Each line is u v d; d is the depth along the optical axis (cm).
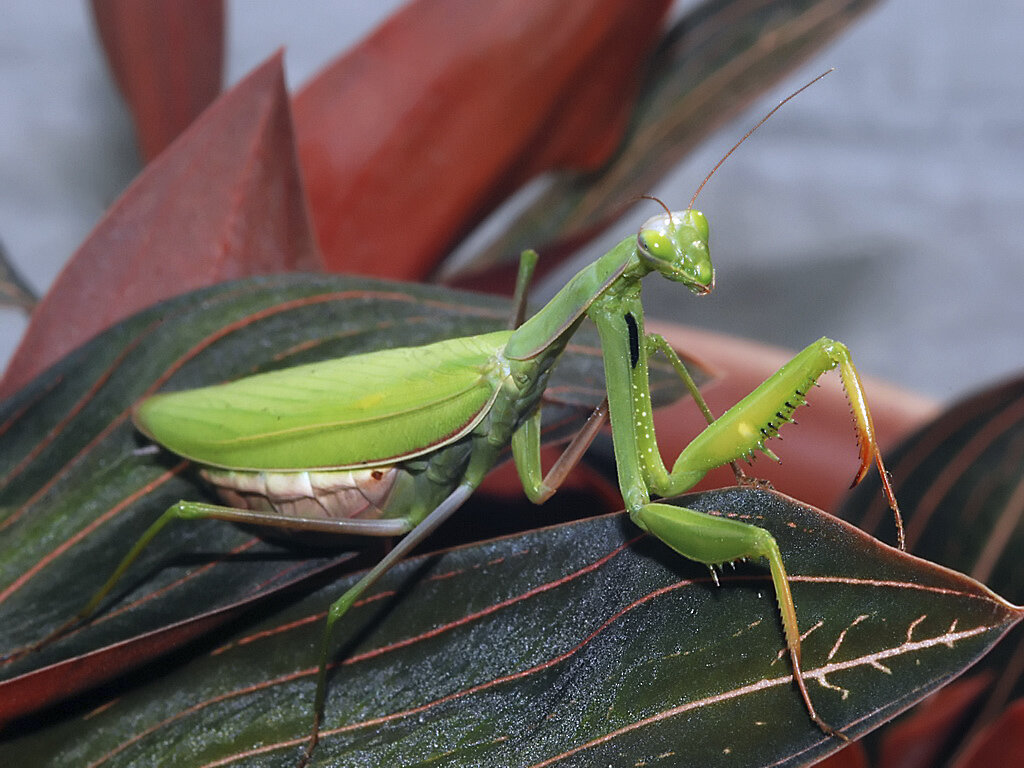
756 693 22
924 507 27
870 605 22
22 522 24
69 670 22
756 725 22
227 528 25
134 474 25
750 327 57
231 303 25
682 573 23
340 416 24
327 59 54
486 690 23
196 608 24
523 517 28
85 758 23
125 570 24
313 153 31
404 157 31
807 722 22
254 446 24
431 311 26
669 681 22
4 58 50
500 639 23
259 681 23
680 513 22
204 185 27
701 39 34
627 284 24
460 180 31
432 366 25
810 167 56
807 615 22
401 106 31
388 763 22
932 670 21
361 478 25
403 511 25
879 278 57
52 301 26
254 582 24
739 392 31
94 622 24
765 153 56
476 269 31
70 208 53
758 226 57
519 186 33
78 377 25
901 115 56
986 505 27
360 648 23
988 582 26
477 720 22
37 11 50
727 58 33
